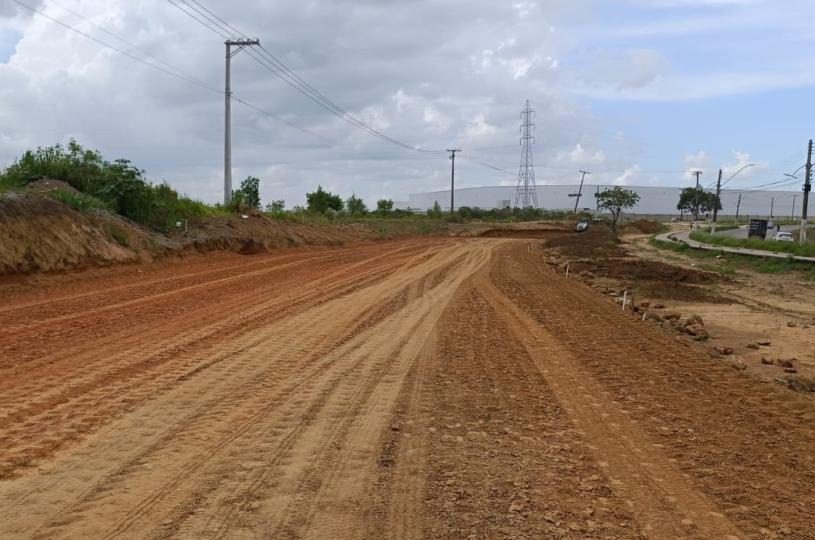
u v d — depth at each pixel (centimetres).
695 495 513
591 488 519
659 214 17588
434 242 5122
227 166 3562
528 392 799
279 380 798
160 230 2497
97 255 1852
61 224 1792
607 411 733
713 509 488
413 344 1056
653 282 2472
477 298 1695
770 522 470
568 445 618
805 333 1440
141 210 2438
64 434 586
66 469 511
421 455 573
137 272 1933
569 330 1255
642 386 850
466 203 19738
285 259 2759
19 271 1534
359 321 1255
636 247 5528
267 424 635
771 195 18800
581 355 1030
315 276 2119
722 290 2341
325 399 728
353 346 1020
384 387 789
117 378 777
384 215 8206
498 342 1106
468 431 645
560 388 824
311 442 592
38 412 645
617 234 8181
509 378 863
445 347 1045
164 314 1251
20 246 1580
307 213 5116
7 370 801
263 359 905
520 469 552
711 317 1664
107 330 1073
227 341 1016
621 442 632
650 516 473
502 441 621
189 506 455
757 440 653
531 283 2150
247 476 511
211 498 469
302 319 1250
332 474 522
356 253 3419
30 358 866
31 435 581
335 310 1384
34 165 2361
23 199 1733
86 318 1176
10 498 459
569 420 696
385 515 454
